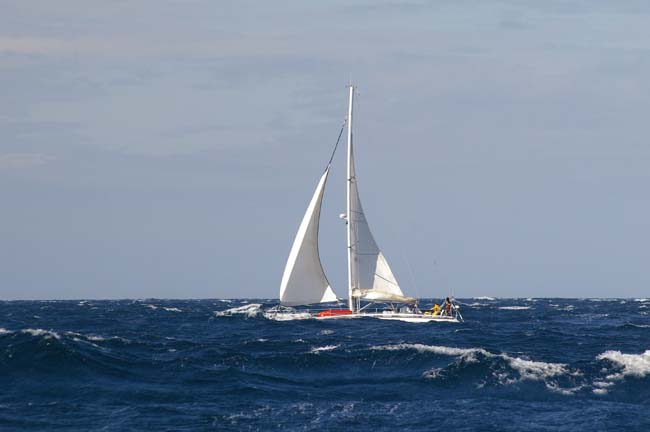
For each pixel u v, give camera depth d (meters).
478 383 114.62
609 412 99.25
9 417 94.00
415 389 113.12
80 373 117.25
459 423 93.44
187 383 114.94
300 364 129.12
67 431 88.06
